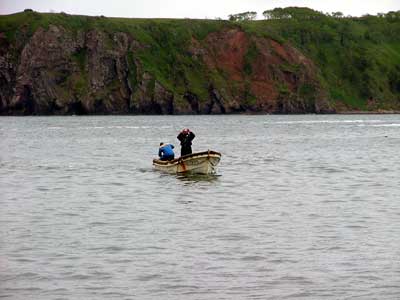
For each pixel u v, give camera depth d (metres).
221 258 22.72
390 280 20.20
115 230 27.09
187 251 23.64
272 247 24.09
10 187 40.84
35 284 20.09
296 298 18.92
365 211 31.05
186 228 27.45
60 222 28.81
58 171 50.47
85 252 23.48
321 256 22.81
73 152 70.44
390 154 65.31
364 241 24.78
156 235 26.11
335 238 25.33
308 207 32.44
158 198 36.06
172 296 19.16
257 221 28.86
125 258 22.73
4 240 25.22
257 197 36.16
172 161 48.09
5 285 19.98
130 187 40.78
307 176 46.16
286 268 21.55
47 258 22.70
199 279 20.55
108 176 46.81
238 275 20.89
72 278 20.62
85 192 38.53
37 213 31.06
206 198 35.97
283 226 27.69
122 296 19.16
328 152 68.19
